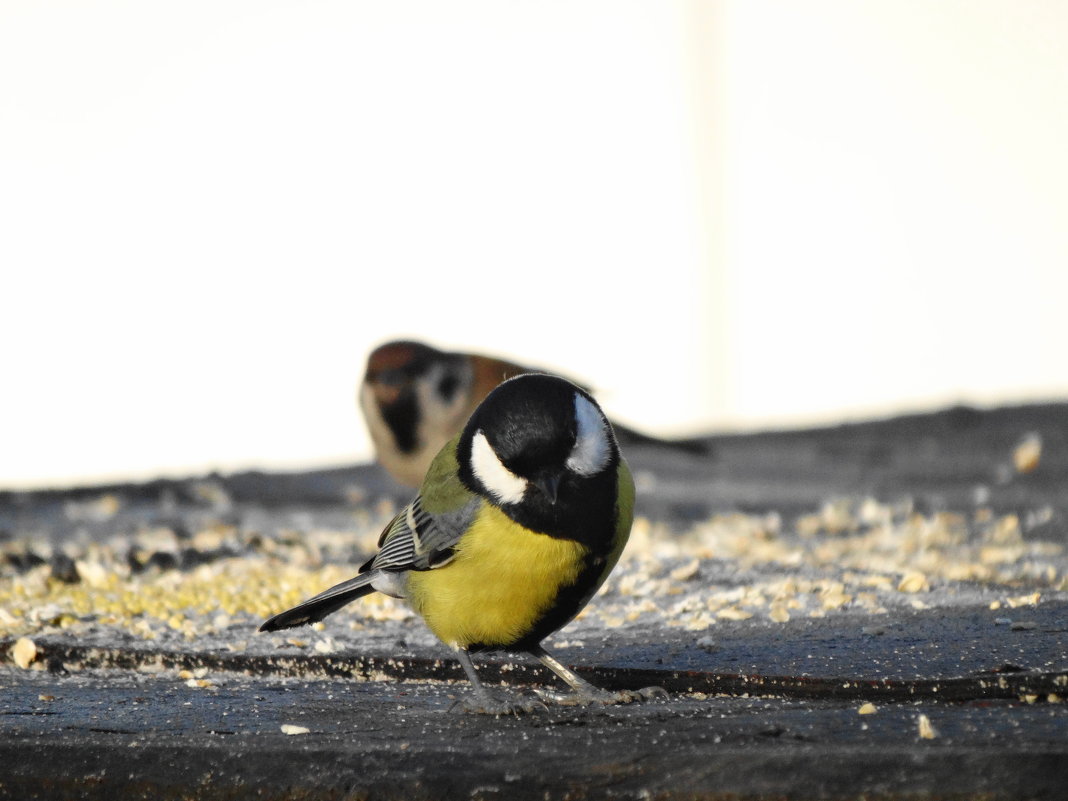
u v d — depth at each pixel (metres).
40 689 8.89
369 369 16.17
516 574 8.17
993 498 17.33
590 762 6.58
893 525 15.15
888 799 5.93
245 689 8.87
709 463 22.53
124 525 16.22
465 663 8.54
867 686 7.91
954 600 10.45
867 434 24.20
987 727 6.74
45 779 7.16
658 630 9.95
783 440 24.31
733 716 7.40
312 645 9.85
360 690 8.88
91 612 11.03
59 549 13.76
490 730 7.48
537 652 8.70
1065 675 7.47
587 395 8.48
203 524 16.20
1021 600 10.25
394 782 6.62
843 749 6.39
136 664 9.61
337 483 20.05
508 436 8.15
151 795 7.00
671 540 14.38
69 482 20.69
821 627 9.70
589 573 8.27
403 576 8.90
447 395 16.03
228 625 10.57
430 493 8.63
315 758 6.91
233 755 7.02
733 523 15.77
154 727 7.75
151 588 11.93
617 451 8.49
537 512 8.12
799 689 8.14
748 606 10.61
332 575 12.39
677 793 6.24
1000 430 23.56
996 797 5.82
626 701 8.20
